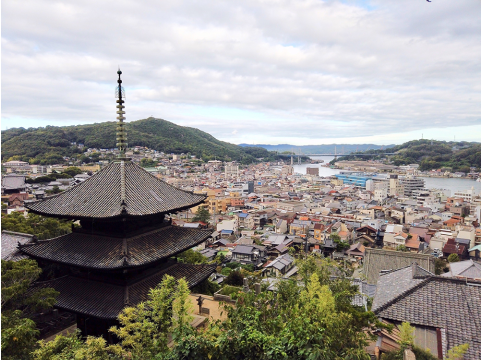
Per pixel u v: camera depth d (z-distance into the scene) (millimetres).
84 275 22875
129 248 21250
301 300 17359
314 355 12922
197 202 26094
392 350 16656
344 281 23609
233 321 15555
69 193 23516
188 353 14391
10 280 18609
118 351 16516
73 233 23703
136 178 24703
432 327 16906
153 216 23766
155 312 16875
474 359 14883
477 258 69312
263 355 13836
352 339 15289
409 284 21875
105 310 19969
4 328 14070
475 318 16797
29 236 32344
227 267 64375
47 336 25250
